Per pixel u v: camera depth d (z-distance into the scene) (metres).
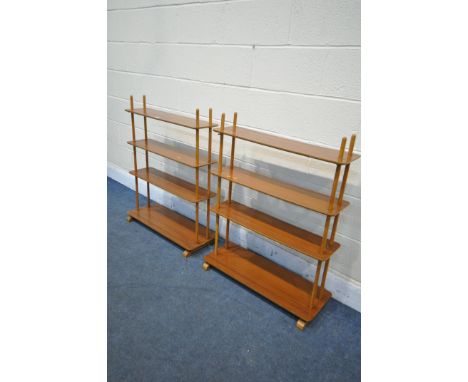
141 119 2.94
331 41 1.59
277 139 1.76
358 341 1.68
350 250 1.85
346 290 1.91
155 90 2.67
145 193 3.18
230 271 2.05
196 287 2.01
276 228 1.90
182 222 2.64
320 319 1.82
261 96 1.95
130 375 1.43
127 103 3.03
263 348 1.61
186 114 2.48
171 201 2.88
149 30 2.52
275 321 1.78
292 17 1.69
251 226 1.90
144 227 2.66
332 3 1.54
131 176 3.29
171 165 2.81
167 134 2.74
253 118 2.03
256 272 2.07
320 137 1.77
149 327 1.69
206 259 2.16
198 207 2.39
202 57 2.21
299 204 1.62
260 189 1.77
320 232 1.96
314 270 2.03
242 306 1.88
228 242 2.39
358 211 1.76
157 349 1.56
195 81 2.31
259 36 1.85
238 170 2.07
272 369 1.50
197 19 2.14
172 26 2.33
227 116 2.18
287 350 1.61
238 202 2.29
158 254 2.31
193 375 1.45
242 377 1.46
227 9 1.95
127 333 1.64
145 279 2.05
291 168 1.96
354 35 1.52
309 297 1.88
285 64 1.79
